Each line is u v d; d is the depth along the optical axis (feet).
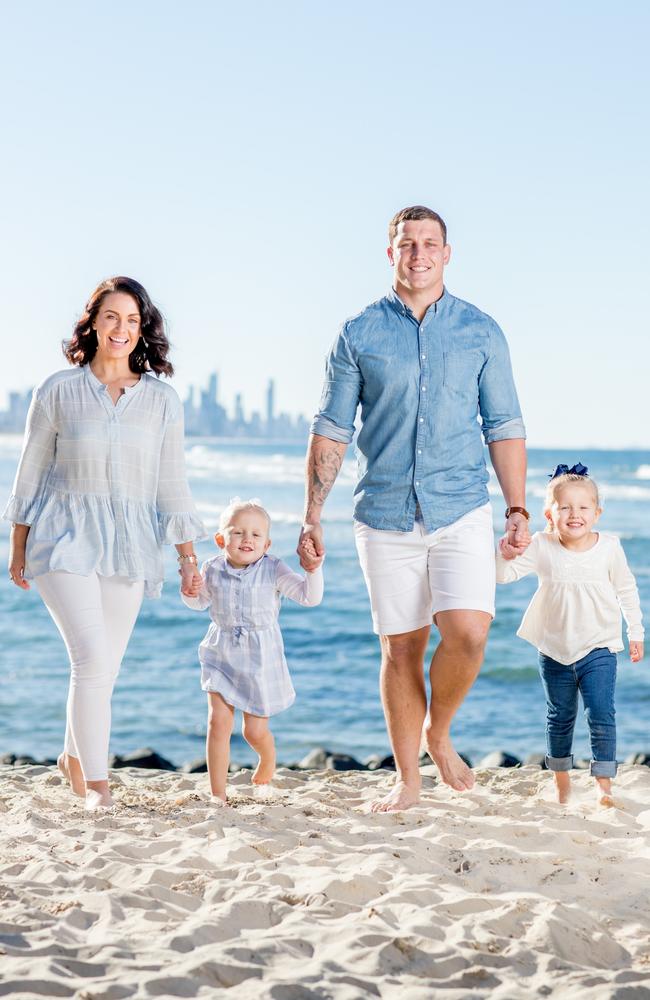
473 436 17.98
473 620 17.62
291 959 11.02
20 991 9.95
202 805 18.75
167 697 48.88
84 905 12.57
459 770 19.83
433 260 17.56
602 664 18.74
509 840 16.34
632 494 194.80
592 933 11.96
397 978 10.57
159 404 18.47
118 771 25.23
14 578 18.35
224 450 438.40
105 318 17.90
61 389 17.97
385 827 17.11
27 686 50.98
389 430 17.83
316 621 72.08
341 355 17.99
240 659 19.61
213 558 20.06
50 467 18.35
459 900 12.90
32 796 19.44
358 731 41.70
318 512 18.35
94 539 17.90
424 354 17.60
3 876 13.94
